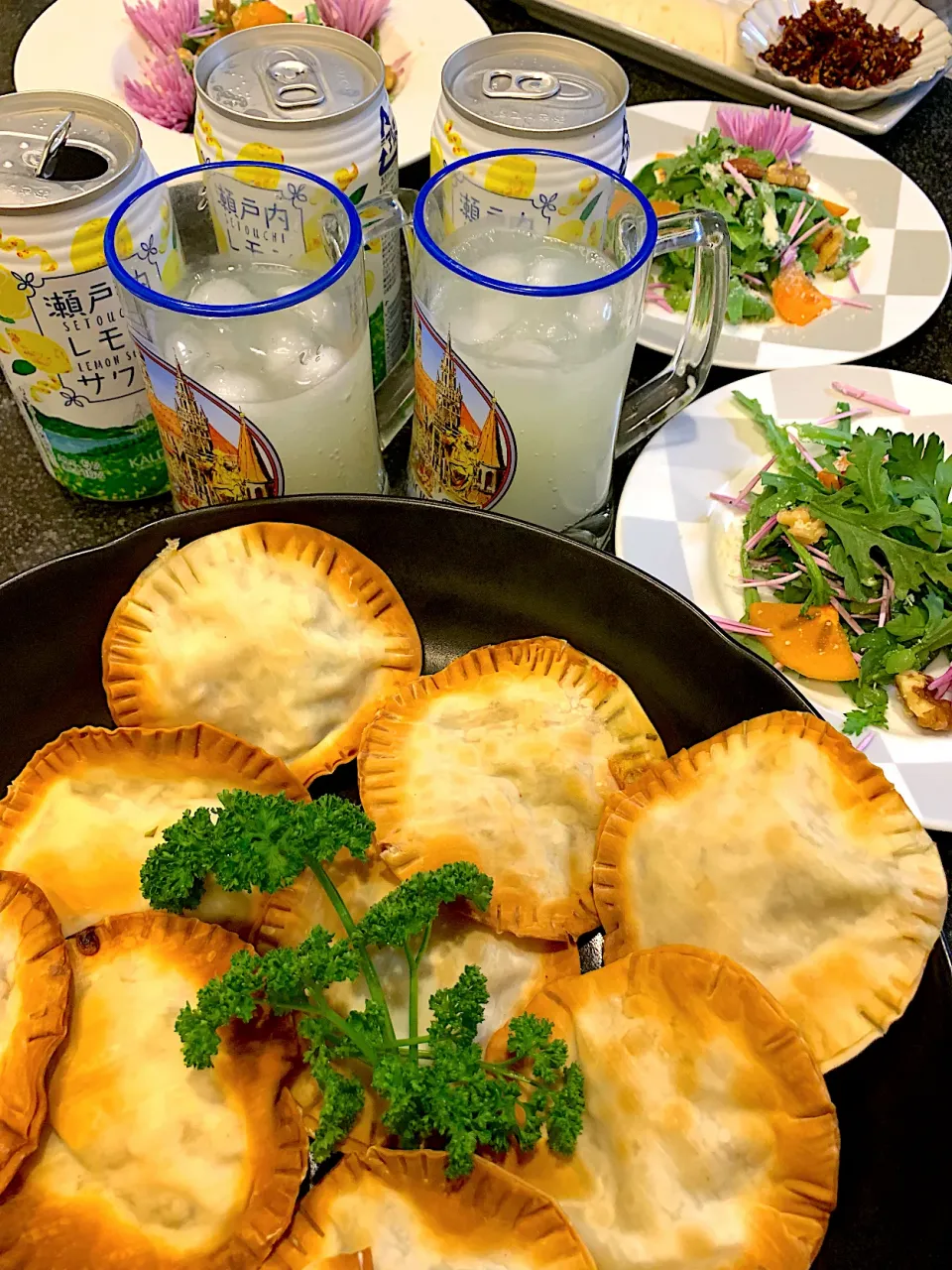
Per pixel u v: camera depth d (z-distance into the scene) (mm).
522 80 916
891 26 1760
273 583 802
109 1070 607
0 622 769
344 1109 578
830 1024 649
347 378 826
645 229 792
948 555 998
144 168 816
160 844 681
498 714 786
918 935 660
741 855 676
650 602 809
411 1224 578
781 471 1104
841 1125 629
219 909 693
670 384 1097
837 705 961
